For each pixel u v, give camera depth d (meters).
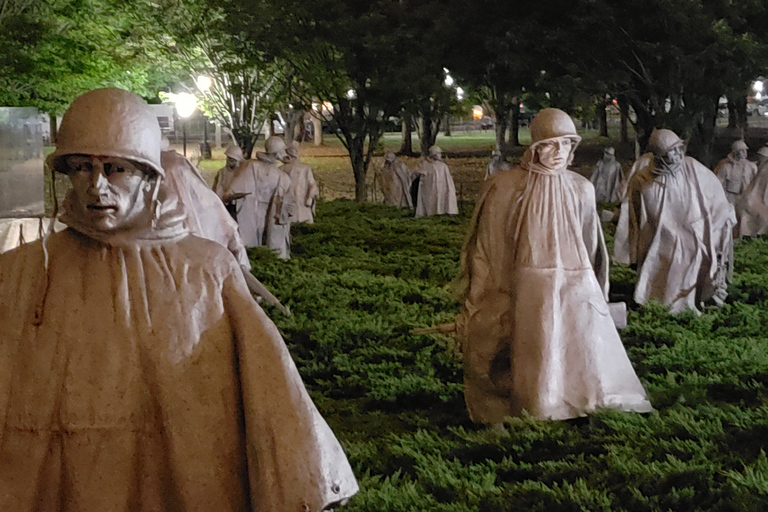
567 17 31.75
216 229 7.79
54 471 3.39
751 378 11.42
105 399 3.40
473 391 9.79
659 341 13.49
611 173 41.47
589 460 8.18
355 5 37.44
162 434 3.44
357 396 11.09
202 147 57.44
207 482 3.45
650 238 15.95
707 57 30.14
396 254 22.50
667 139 15.73
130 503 3.41
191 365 3.47
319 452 3.38
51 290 3.47
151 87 39.62
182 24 35.72
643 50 30.64
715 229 16.05
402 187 40.28
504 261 9.55
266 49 36.34
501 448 8.46
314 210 30.25
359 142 40.88
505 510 7.16
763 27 30.95
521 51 32.44
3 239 9.29
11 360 3.42
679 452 8.30
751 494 7.36
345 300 15.96
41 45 23.11
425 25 36.50
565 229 9.41
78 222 3.52
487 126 98.06
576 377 9.21
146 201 3.58
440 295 16.62
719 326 14.91
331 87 37.72
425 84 37.66
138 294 3.48
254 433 3.41
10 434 3.39
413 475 8.05
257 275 17.78
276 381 3.45
